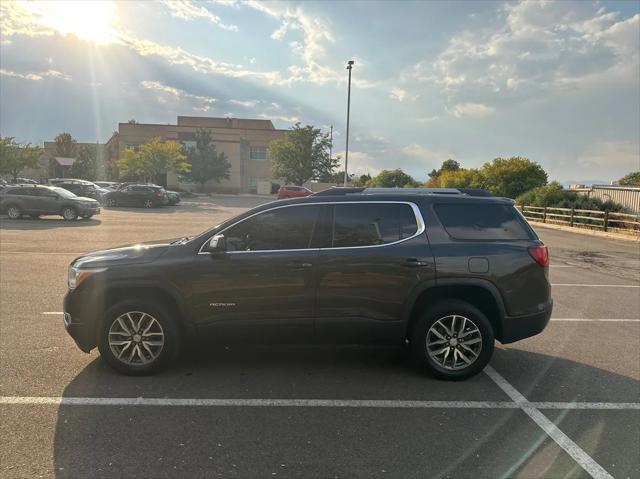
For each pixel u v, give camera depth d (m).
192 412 3.77
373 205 4.59
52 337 5.49
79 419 3.61
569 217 25.20
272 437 3.41
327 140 58.62
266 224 4.51
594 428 3.64
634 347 5.66
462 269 4.46
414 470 3.03
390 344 4.59
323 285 4.39
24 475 2.88
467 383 4.48
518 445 3.37
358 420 3.70
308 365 4.86
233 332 4.40
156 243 4.93
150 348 4.44
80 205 20.86
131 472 2.94
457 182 38.66
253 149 70.94
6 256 11.34
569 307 7.76
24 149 43.06
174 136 67.25
